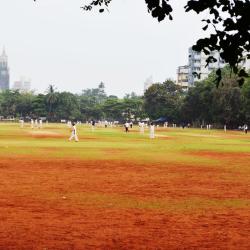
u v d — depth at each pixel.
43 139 48.91
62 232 9.59
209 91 125.94
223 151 36.16
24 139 48.03
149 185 16.92
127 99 188.25
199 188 16.39
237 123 125.50
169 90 164.75
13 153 29.70
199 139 57.94
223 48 6.07
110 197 14.20
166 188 16.28
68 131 77.31
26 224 10.27
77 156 28.56
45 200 13.41
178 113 150.12
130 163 24.97
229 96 118.06
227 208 12.72
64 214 11.47
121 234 9.52
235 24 5.91
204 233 9.71
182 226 10.37
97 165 23.56
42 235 9.30
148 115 164.38
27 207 12.29
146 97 164.88
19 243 8.64
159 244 8.76
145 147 39.09
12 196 13.97
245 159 29.00
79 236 9.28
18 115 194.12
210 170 22.38
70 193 14.77
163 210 12.29
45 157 27.34
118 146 39.62
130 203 13.25
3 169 20.89
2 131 70.25
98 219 10.96
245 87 113.19
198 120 141.75
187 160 27.62
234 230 10.02
